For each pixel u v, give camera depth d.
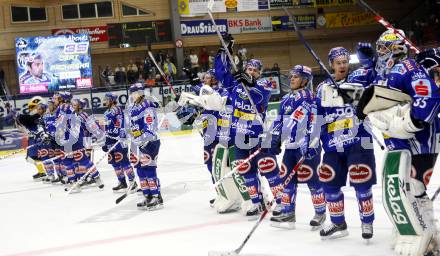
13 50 21.17
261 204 5.97
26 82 19.09
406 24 25.25
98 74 22.39
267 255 4.39
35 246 5.40
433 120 3.83
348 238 4.71
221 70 6.35
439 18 23.33
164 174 9.98
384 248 4.31
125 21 22.70
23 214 7.27
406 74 3.66
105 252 4.92
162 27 23.06
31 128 10.82
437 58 3.64
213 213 6.32
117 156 8.41
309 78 5.18
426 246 3.66
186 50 23.44
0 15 20.94
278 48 24.92
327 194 4.66
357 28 25.42
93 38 22.22
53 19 21.83
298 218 5.70
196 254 4.57
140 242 5.18
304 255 4.31
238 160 5.84
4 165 14.15
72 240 5.52
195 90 7.68
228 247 4.73
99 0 22.31
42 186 10.05
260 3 24.38
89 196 8.35
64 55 19.42
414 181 3.93
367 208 4.45
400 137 3.70
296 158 5.18
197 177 9.39
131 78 20.53
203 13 23.44
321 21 25.02
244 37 24.30
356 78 4.38
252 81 5.61
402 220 3.74
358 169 4.39
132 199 7.77
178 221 6.01
